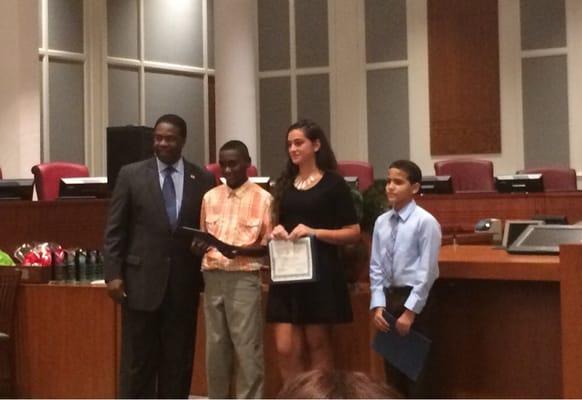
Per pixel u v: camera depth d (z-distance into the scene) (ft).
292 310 12.04
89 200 20.29
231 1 33.63
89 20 34.42
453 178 27.48
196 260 13.20
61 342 15.84
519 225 14.03
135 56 36.14
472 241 17.70
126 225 13.08
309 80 38.01
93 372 15.60
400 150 36.40
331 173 12.24
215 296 13.10
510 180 24.35
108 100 35.04
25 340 16.11
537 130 34.06
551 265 11.16
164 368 13.08
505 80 34.50
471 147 35.04
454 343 12.43
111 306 15.46
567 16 33.55
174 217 13.05
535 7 34.04
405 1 36.19
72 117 33.91
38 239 19.08
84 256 16.48
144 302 12.82
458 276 11.75
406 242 11.56
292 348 12.12
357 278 13.61
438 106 35.58
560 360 11.74
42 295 15.98
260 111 38.83
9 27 28.86
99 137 34.71
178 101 37.86
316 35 37.88
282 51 38.50
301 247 11.80
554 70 33.78
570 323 10.57
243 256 12.88
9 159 28.99
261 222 13.00
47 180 24.07
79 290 15.69
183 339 13.07
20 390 16.15
